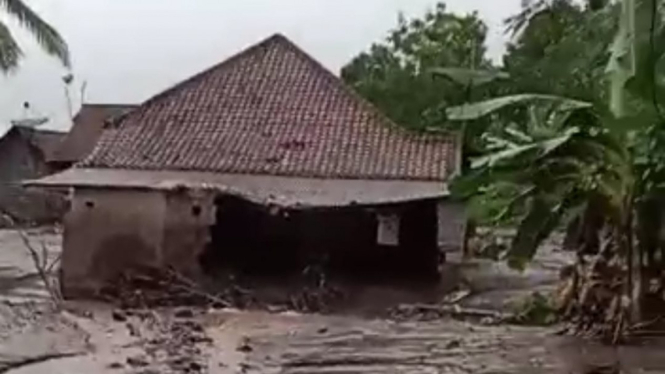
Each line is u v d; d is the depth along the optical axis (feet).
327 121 86.84
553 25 72.08
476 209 66.74
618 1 61.26
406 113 151.64
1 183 158.61
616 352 52.19
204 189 73.67
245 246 82.89
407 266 82.02
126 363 46.21
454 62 162.61
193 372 44.34
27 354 47.80
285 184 78.28
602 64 63.36
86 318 62.23
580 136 55.36
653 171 55.11
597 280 60.29
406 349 52.49
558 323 63.46
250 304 71.10
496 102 57.67
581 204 59.62
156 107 88.99
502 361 48.98
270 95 90.17
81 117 171.63
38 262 79.46
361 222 82.84
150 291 71.82
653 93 51.57
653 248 59.11
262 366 46.37
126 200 73.87
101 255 73.36
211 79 92.22
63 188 77.20
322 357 49.29
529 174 58.80
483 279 85.92
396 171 80.59
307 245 83.30
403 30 186.29
